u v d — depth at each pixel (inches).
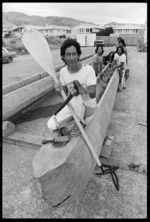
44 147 85.7
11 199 99.7
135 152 135.3
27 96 188.2
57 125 93.1
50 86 240.2
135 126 172.4
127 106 217.0
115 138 152.5
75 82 80.4
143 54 729.6
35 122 179.3
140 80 329.4
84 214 90.9
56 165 74.2
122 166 117.6
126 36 1472.7
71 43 83.4
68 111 97.0
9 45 959.6
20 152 133.8
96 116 112.7
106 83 212.1
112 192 102.2
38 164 76.8
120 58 258.4
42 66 91.5
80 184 82.8
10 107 161.6
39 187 73.3
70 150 79.8
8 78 371.2
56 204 79.2
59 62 538.3
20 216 90.9
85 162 84.3
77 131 92.4
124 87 281.3
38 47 93.1
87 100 81.8
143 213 91.4
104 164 120.3
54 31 2440.9
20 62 616.1
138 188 105.0
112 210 92.7
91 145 88.4
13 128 149.9
